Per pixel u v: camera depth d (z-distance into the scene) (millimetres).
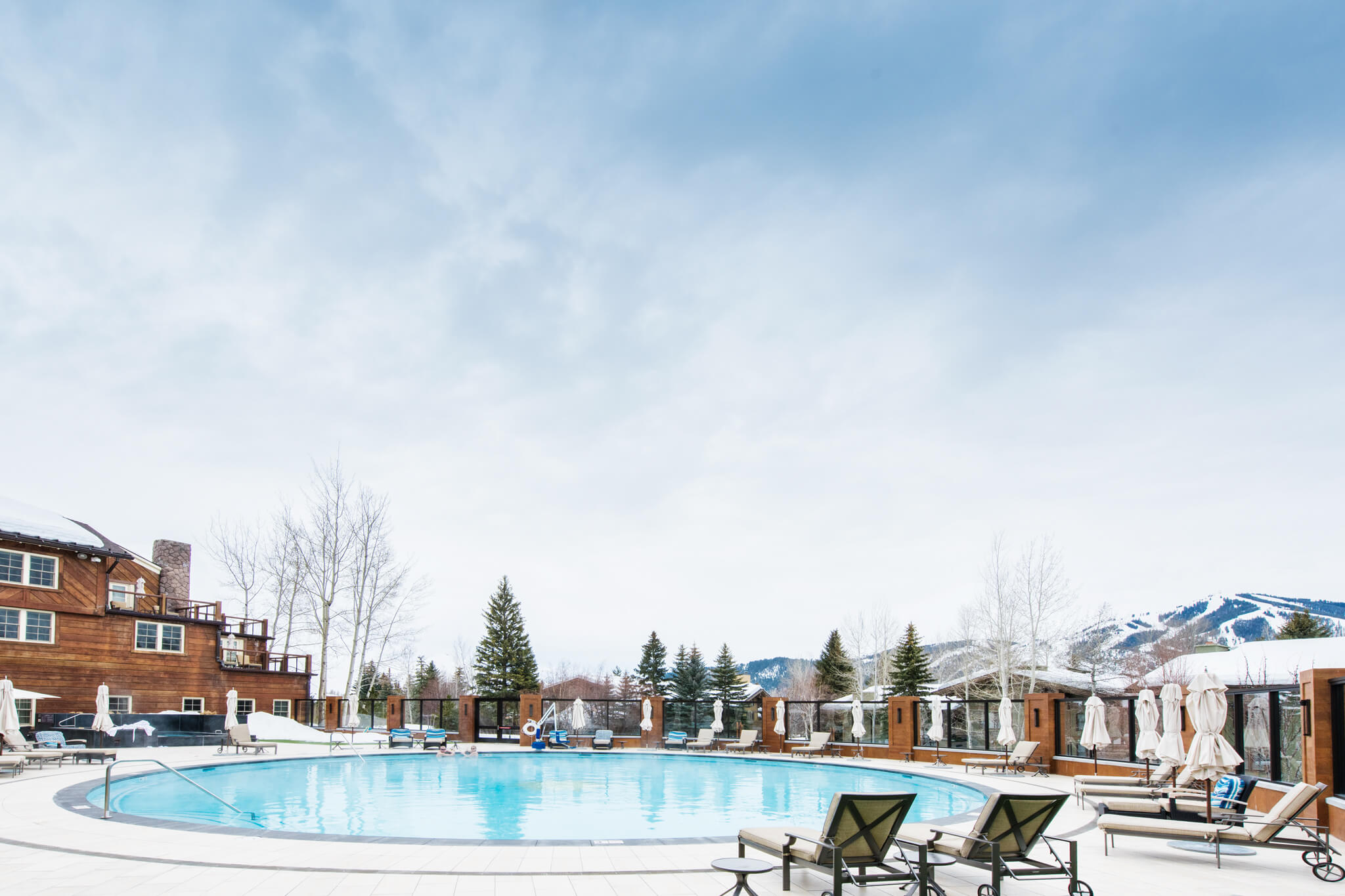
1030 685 45688
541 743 28766
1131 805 11844
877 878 7820
